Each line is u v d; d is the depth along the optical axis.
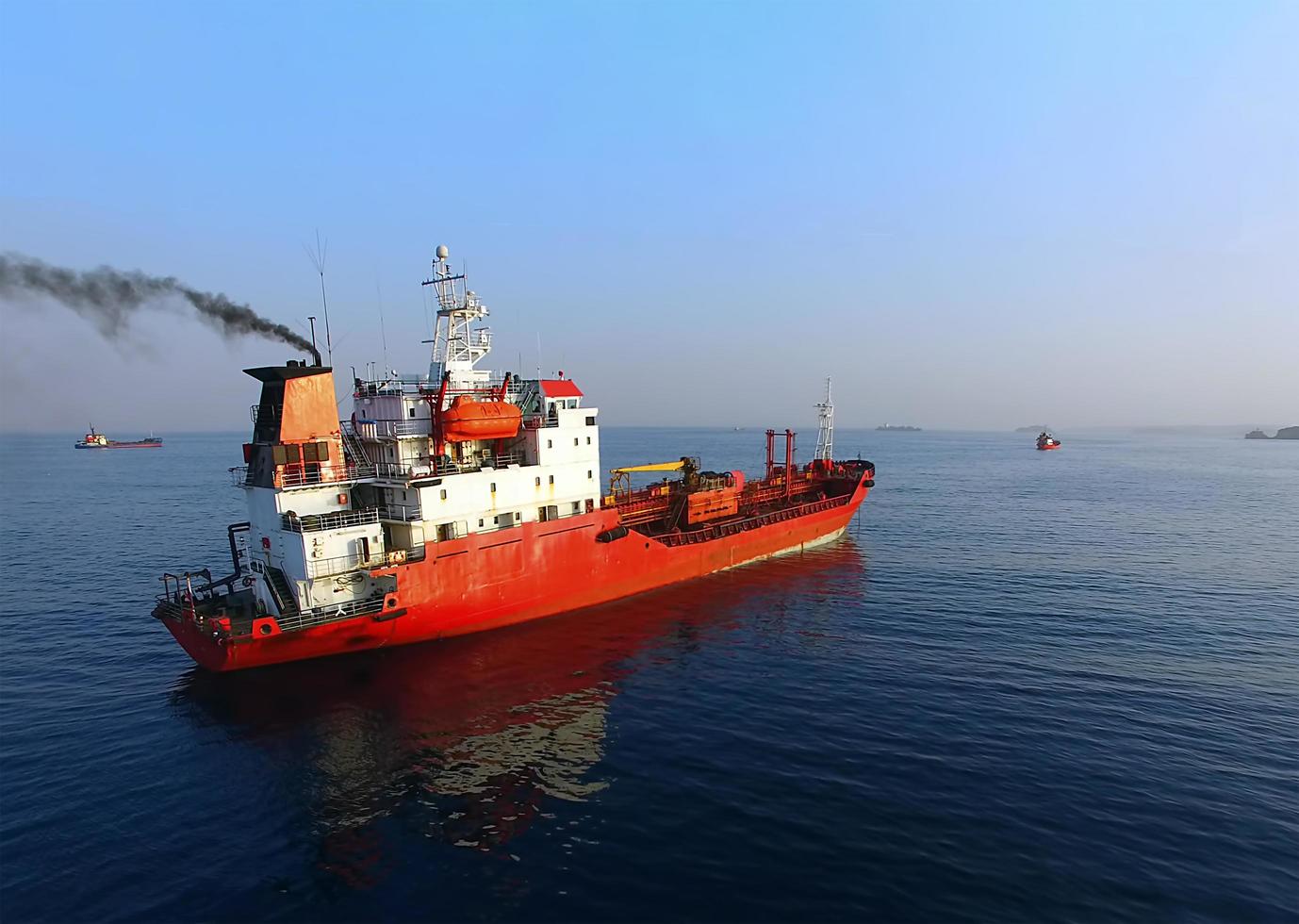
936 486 104.12
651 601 39.22
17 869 16.84
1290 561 49.38
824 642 32.59
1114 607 37.97
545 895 16.03
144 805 19.59
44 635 33.81
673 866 16.92
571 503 36.84
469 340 35.78
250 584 31.36
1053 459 176.38
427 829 18.58
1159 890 15.86
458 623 31.92
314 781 20.89
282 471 28.83
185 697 26.42
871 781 20.50
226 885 16.44
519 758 22.17
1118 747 22.36
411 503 31.20
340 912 15.58
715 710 25.41
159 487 103.81
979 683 27.61
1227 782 20.30
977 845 17.50
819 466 62.09
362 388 34.06
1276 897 15.64
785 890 16.02
